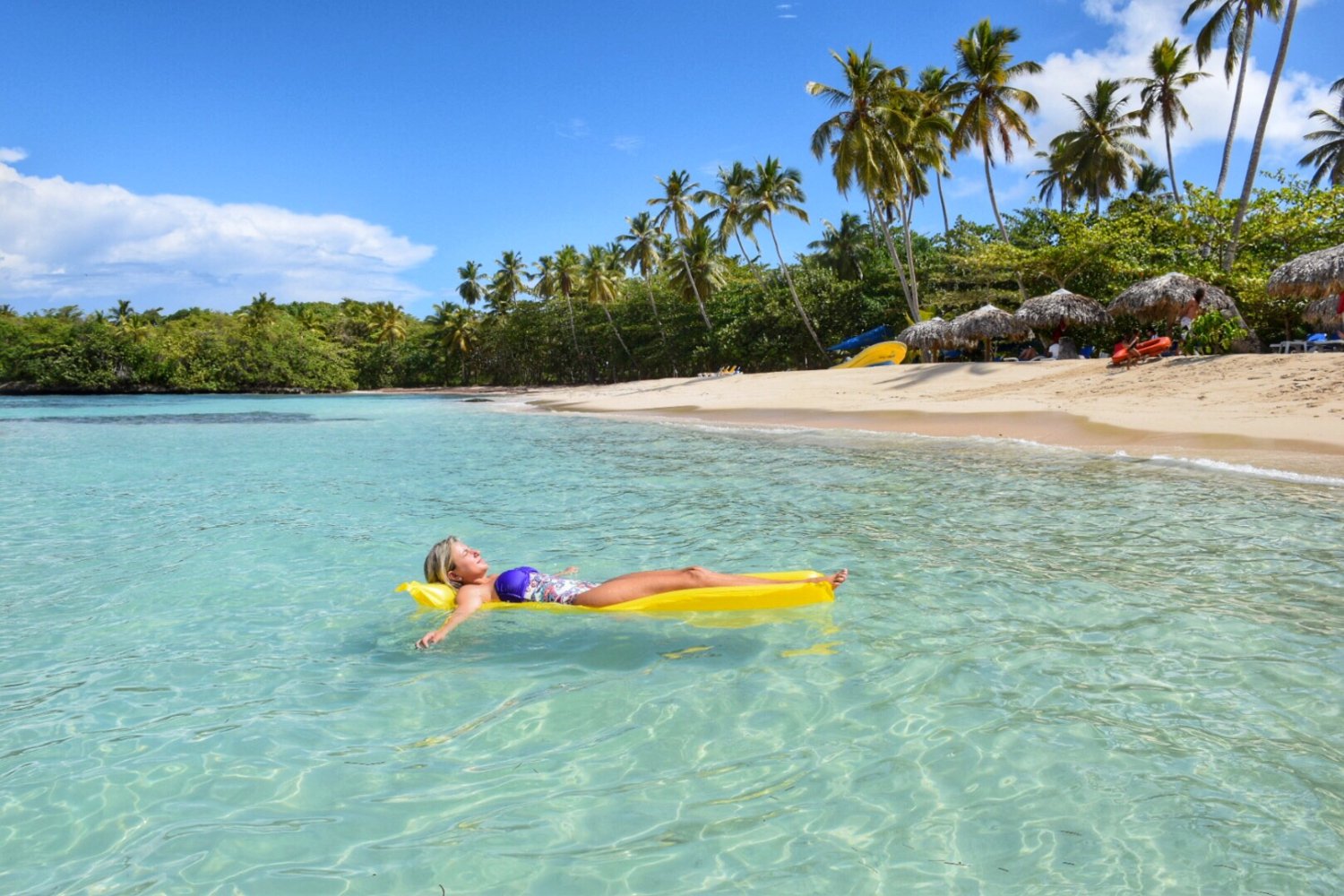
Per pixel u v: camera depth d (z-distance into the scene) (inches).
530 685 155.9
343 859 101.3
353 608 209.3
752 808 111.9
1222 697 142.2
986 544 260.1
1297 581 208.4
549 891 94.4
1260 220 1040.2
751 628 184.5
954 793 114.3
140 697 154.3
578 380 2743.6
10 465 555.5
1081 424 569.3
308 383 2657.5
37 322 2518.5
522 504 359.6
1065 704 141.6
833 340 1859.0
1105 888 92.1
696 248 2139.5
